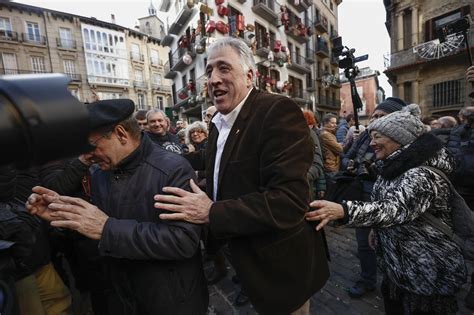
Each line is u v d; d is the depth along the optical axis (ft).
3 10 69.21
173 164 3.73
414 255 4.25
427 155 4.06
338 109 86.89
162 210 3.59
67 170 5.24
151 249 3.30
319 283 3.93
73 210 3.29
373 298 7.48
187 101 48.73
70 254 6.27
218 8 40.24
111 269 4.12
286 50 53.78
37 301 4.92
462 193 7.86
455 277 4.12
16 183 4.42
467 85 38.22
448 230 4.20
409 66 43.34
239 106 3.83
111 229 3.28
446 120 14.38
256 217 3.05
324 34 78.38
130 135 3.70
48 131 0.89
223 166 3.72
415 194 3.92
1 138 0.82
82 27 82.43
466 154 7.98
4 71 69.62
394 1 44.75
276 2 54.60
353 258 9.87
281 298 3.47
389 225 3.94
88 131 1.07
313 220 3.82
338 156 11.46
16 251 4.22
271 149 3.25
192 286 4.03
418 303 4.35
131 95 94.53
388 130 4.44
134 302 3.95
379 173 5.11
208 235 4.57
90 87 83.97
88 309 7.26
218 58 3.74
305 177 3.30
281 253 3.43
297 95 62.59
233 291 8.35
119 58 91.25
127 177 3.73
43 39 75.25
